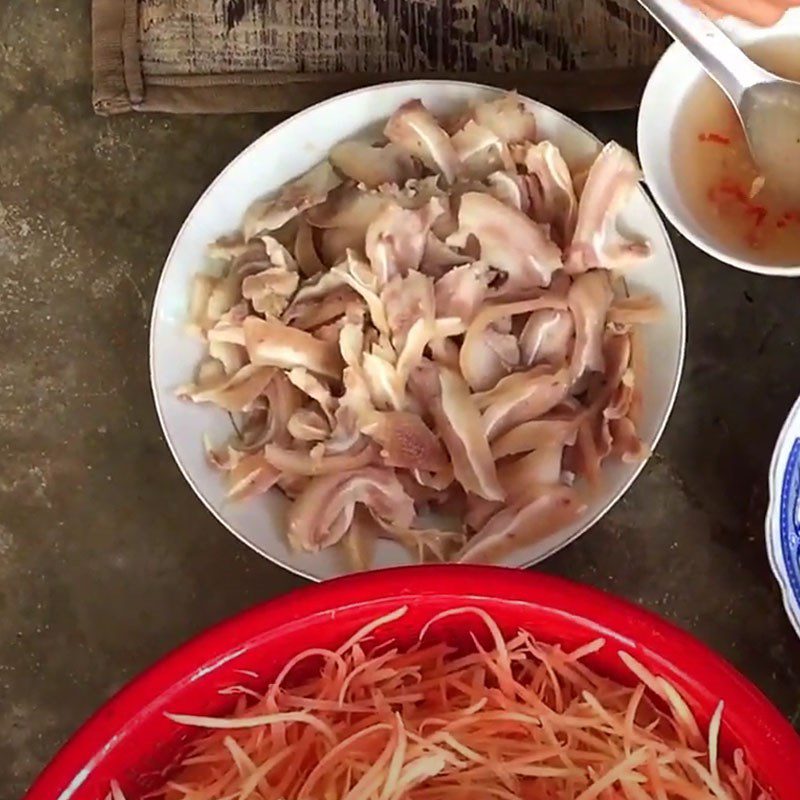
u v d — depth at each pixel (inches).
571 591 20.7
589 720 21.6
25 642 27.1
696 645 20.6
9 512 27.5
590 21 27.6
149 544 27.3
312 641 21.6
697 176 26.0
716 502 26.5
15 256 28.4
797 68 25.8
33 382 28.0
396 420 24.9
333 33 28.0
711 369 26.9
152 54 28.1
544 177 25.5
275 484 25.6
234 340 25.4
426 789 21.6
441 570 20.7
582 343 25.0
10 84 28.9
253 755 21.9
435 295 25.0
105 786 21.1
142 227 28.3
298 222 26.3
